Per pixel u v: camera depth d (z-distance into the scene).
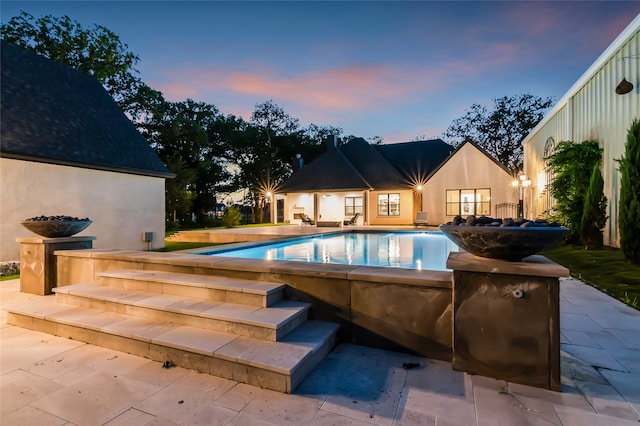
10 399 2.18
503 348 2.31
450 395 2.13
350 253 8.69
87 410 2.05
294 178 21.16
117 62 17.92
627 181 5.91
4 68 8.99
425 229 12.59
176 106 27.55
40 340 3.23
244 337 2.75
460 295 2.44
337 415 1.94
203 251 6.78
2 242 6.97
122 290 3.83
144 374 2.52
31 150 7.50
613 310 3.72
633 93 6.89
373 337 2.93
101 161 9.03
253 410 2.02
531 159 15.37
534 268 2.17
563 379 2.27
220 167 29.17
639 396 2.06
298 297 3.27
